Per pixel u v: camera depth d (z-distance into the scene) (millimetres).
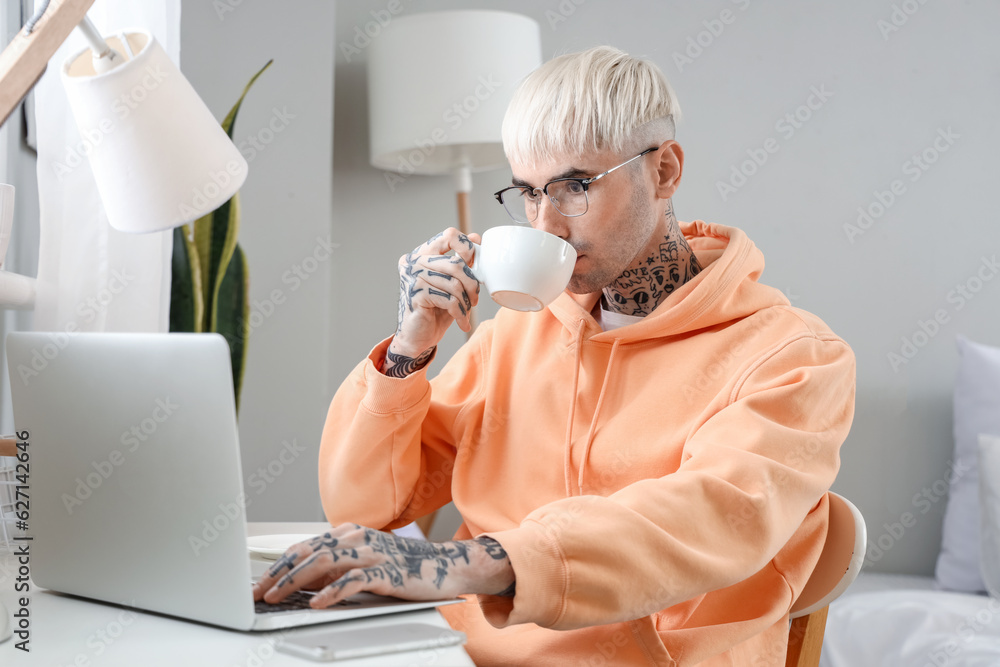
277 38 1893
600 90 885
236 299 1803
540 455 958
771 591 824
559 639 800
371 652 510
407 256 903
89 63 921
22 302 1116
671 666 758
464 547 618
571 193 892
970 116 2240
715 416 820
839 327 2195
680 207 2160
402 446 958
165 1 1308
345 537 600
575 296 1054
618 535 636
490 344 1102
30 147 1438
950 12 2240
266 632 561
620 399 944
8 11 1308
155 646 533
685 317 928
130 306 1222
